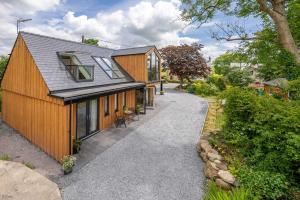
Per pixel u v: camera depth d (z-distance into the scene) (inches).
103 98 441.4
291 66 253.0
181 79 1218.6
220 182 212.1
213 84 1116.5
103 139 386.9
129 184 237.1
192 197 213.3
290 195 176.9
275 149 209.5
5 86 478.9
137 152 329.1
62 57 418.6
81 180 245.3
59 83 343.9
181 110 654.5
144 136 406.0
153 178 250.5
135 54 618.5
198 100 858.1
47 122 324.2
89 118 398.6
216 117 549.6
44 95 322.7
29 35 392.8
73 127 346.9
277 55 276.8
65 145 291.6
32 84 357.4
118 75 569.0
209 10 305.4
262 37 293.9
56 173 262.7
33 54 353.4
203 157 293.1
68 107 298.0
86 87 396.5
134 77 627.5
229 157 249.1
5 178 222.5
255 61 311.3
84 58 488.1
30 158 310.7
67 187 229.3
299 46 278.5
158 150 336.8
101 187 230.5
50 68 358.0
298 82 228.2
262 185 182.2
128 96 574.6
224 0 292.0
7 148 349.1
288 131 195.3
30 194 200.5
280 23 238.8
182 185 235.0
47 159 309.1
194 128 459.5
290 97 255.1
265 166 205.3
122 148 345.4
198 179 247.8
